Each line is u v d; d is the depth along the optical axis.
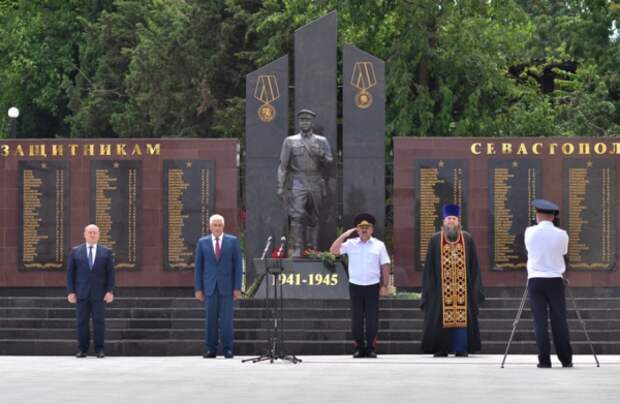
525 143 40.62
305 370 25.47
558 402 18.28
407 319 36.28
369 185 43.09
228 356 31.39
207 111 72.69
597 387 20.92
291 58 66.75
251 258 42.88
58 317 37.97
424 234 40.72
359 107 43.34
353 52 43.59
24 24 90.06
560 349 26.19
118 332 36.22
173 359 31.14
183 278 41.25
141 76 74.81
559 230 26.16
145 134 79.06
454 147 40.84
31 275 41.38
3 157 41.56
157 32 75.44
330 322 36.06
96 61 87.81
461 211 40.72
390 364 27.78
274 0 68.06
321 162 41.97
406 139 40.91
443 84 61.72
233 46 71.88
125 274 41.19
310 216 42.00
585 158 40.41
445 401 18.52
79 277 32.38
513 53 66.69
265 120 43.41
